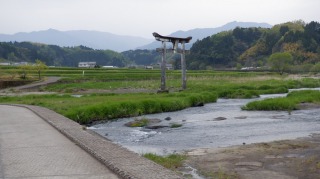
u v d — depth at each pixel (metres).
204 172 11.21
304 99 32.69
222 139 17.30
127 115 26.55
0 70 95.69
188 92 41.91
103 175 8.99
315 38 193.88
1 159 10.79
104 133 19.84
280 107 28.88
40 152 11.82
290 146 14.78
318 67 143.50
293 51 177.12
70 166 9.90
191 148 15.23
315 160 12.35
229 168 11.66
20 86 69.19
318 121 22.44
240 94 42.44
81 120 24.19
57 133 16.03
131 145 16.33
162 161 12.44
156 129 20.92
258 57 196.38
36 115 23.80
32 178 8.70
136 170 9.02
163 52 42.97
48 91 59.19
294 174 10.85
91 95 44.72
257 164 12.07
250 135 18.17
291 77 90.06
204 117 25.58
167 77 79.69
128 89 55.09
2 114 24.58
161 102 29.62
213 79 72.50
